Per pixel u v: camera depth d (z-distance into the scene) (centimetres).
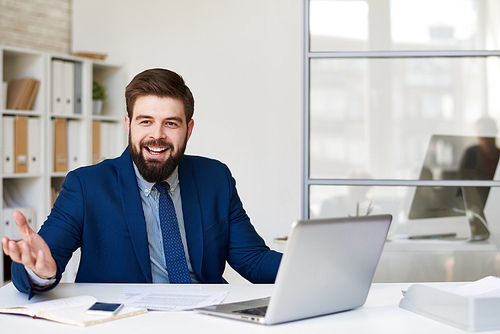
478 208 389
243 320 138
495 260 388
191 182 210
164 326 133
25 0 480
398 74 397
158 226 200
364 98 400
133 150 193
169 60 479
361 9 400
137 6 489
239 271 214
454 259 391
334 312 147
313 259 133
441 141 393
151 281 192
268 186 454
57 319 138
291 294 133
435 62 394
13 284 181
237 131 459
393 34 397
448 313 137
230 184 220
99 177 197
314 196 405
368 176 399
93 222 192
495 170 388
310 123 405
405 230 395
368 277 151
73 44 515
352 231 140
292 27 448
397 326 135
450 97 392
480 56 390
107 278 191
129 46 492
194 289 174
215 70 465
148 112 189
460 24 391
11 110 414
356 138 401
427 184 393
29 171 429
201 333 128
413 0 395
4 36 465
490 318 132
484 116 389
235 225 217
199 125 469
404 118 396
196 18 470
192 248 202
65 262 184
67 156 459
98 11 505
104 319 137
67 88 455
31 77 439
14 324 136
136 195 196
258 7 454
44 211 437
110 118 484
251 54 457
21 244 146
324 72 404
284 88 450
